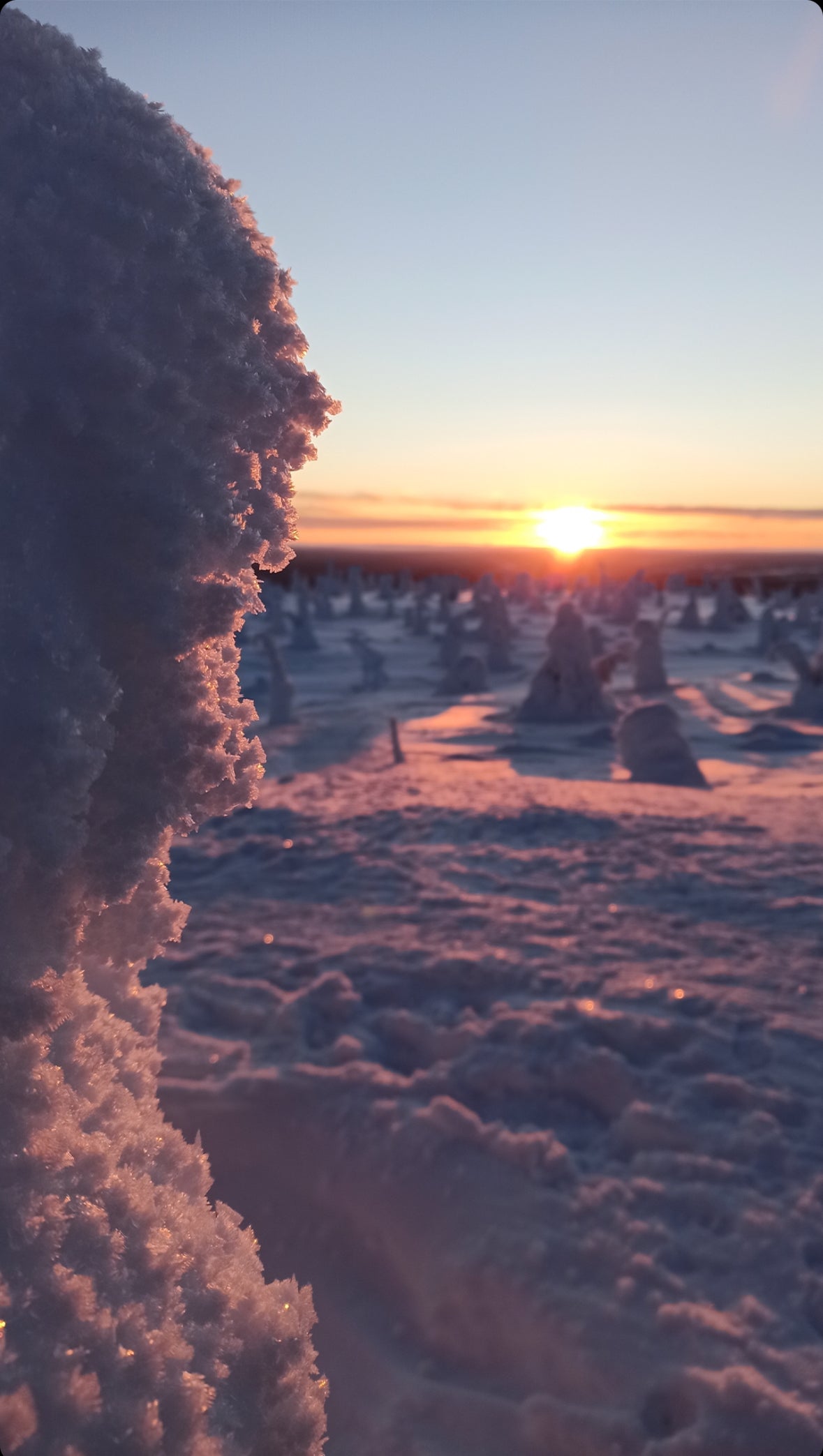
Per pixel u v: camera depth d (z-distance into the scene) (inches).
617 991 217.6
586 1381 121.1
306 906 285.6
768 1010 208.5
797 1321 127.3
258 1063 186.5
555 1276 134.6
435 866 325.1
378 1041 199.5
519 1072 180.7
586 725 864.3
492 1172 154.8
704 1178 153.9
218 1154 161.8
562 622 898.7
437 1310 134.0
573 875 317.7
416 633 1787.6
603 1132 168.6
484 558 5359.3
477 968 229.0
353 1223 149.1
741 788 554.9
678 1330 125.3
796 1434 109.7
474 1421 119.2
